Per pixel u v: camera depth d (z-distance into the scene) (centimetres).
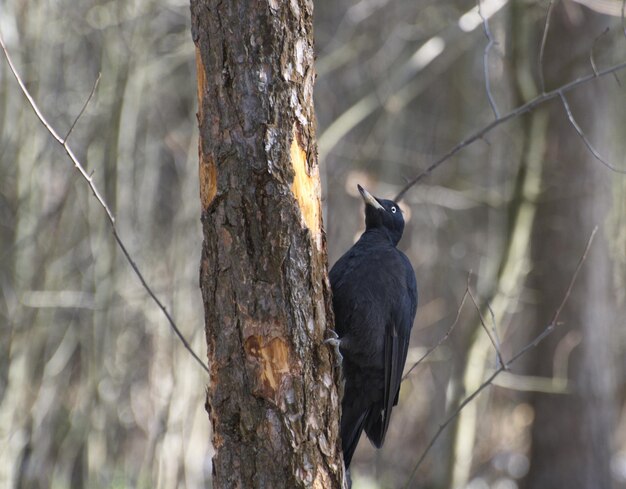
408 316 760
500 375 1458
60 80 1537
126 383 1441
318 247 570
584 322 1533
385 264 744
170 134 1555
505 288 1374
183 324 1384
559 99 1520
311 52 568
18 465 1380
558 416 1538
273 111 548
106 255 1398
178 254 1435
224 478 549
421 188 1727
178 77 1758
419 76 2134
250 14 546
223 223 550
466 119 2089
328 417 564
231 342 548
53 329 1522
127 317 1470
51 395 1399
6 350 1323
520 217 1402
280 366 548
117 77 1405
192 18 564
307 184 562
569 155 1522
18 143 1348
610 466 1534
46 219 1384
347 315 727
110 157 1396
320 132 1867
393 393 745
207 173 558
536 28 1536
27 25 1378
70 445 1433
